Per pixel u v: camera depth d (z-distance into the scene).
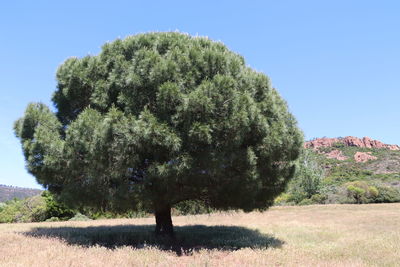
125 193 9.48
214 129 9.27
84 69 11.47
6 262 6.63
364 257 8.39
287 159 11.60
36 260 6.78
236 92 9.68
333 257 8.51
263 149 10.39
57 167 10.66
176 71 9.81
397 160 88.06
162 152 9.40
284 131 10.76
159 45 11.05
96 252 8.06
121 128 8.90
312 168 42.44
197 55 10.23
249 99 9.77
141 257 7.51
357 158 98.06
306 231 15.05
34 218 27.48
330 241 11.72
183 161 8.88
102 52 11.43
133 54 10.91
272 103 11.14
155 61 9.84
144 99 9.80
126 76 10.04
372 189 35.91
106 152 9.21
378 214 23.14
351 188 36.84
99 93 10.56
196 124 8.94
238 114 9.20
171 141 8.78
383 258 8.23
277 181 11.99
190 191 10.66
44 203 28.73
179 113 9.19
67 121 12.25
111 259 7.18
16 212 29.28
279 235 13.55
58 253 7.70
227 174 10.29
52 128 11.77
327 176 74.81
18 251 7.96
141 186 9.46
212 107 9.08
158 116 9.48
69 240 10.44
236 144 9.57
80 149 10.09
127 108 9.62
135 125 8.93
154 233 12.35
